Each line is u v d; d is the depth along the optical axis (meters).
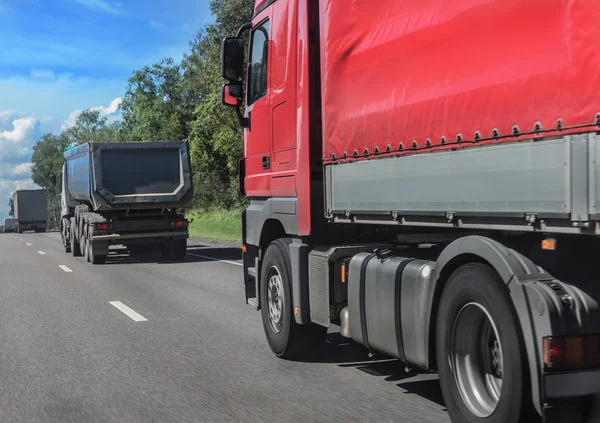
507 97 3.55
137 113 68.00
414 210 4.43
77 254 21.81
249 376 5.96
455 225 4.06
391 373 5.95
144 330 8.33
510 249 3.66
